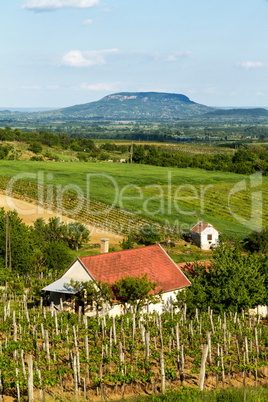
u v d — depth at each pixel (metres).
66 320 33.88
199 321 36.88
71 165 176.25
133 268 42.00
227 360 29.81
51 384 24.25
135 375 25.42
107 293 35.88
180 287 42.28
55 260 60.44
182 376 26.86
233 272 41.28
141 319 36.91
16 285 45.75
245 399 22.38
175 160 196.00
